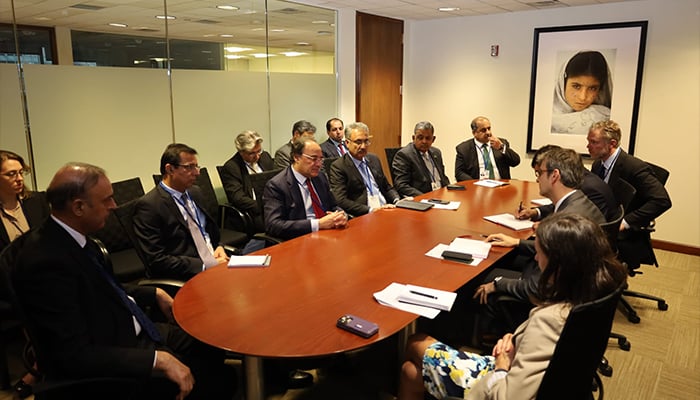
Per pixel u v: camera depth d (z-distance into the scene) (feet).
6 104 10.26
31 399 7.52
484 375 5.05
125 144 12.47
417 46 20.18
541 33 17.02
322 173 10.73
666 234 15.70
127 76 12.28
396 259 7.47
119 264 9.65
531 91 17.54
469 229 9.18
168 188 8.39
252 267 7.13
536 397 4.18
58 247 5.07
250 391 5.76
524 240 8.09
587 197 8.41
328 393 7.80
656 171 11.66
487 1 15.58
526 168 18.26
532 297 6.53
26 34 10.39
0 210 8.46
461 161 15.35
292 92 16.39
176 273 7.84
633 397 7.89
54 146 11.13
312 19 16.44
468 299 8.36
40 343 4.86
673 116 15.11
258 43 15.20
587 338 4.20
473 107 19.17
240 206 12.73
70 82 11.22
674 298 11.89
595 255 4.34
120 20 11.91
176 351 6.45
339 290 6.29
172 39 13.08
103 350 4.99
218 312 5.67
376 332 5.18
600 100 16.24
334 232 8.99
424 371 5.64
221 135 14.69
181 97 13.52
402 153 14.05
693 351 9.34
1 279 5.03
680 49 14.70
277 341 5.01
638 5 15.20
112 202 5.53
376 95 19.16
